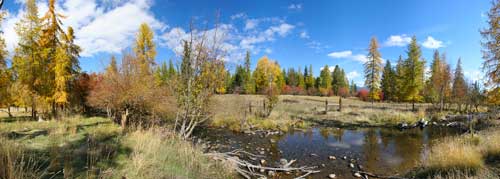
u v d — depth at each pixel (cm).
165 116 1204
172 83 879
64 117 1313
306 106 2809
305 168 743
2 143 406
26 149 478
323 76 5566
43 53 1451
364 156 899
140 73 1274
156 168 477
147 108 1238
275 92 1827
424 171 586
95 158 480
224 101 1587
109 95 1216
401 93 2728
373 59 3106
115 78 1238
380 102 3550
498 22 1289
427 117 1842
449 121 1734
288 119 1758
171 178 441
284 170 713
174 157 579
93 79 1736
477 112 1962
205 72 855
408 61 2662
